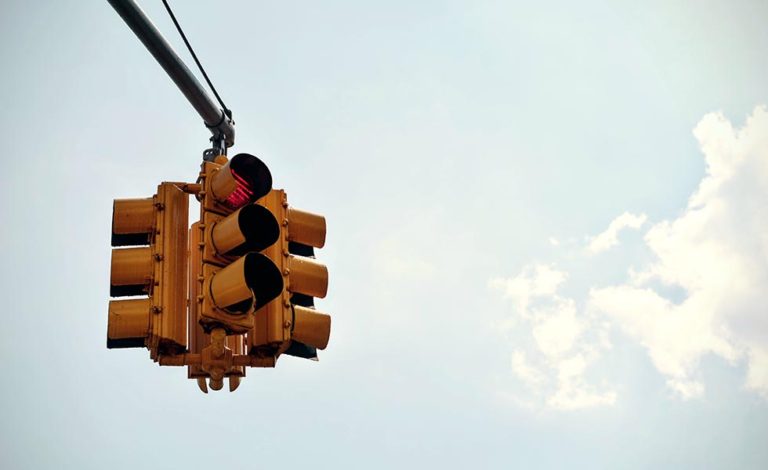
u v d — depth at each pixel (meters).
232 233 8.61
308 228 9.70
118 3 8.09
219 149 9.80
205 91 9.33
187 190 9.21
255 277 8.70
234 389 9.36
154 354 8.75
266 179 8.99
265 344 9.10
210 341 8.75
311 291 9.39
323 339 9.34
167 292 8.74
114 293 8.95
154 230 8.98
